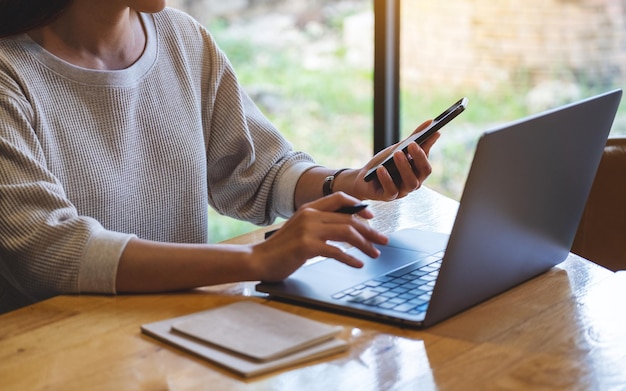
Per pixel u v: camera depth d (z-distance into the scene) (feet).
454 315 3.50
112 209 4.78
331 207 3.82
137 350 3.17
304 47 12.17
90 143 4.72
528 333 3.32
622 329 3.35
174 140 5.11
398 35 7.81
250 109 5.68
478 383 2.89
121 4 4.72
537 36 8.21
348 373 2.96
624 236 5.30
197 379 2.91
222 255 3.79
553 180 3.70
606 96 3.83
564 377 2.94
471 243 3.32
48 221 4.01
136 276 3.81
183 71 5.26
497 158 3.17
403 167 4.38
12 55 4.55
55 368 3.03
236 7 12.18
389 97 7.89
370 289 3.69
